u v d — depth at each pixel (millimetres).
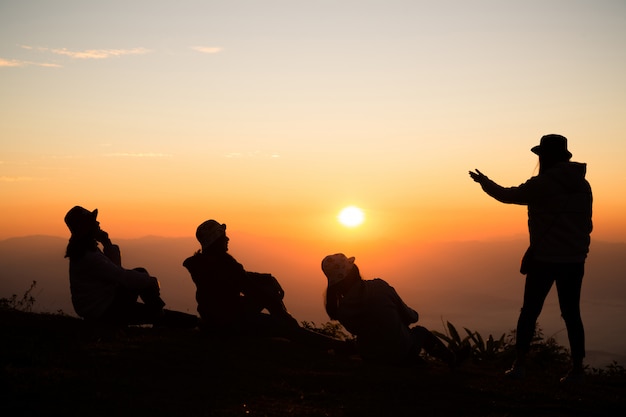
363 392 7074
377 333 8281
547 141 8414
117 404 5930
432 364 9500
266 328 9156
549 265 8203
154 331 9383
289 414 6059
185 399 6277
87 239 9219
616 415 6938
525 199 8227
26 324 8867
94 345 8078
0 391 6043
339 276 8242
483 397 7281
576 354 8398
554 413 6832
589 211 8266
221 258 9180
